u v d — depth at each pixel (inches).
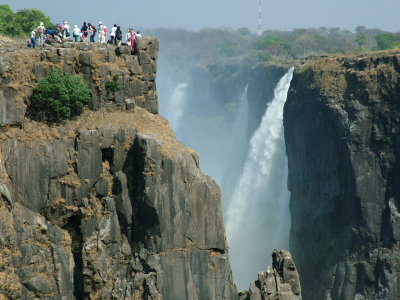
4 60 5137.8
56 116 5221.5
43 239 5017.2
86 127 5196.9
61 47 5477.4
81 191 5103.3
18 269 4896.7
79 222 5108.3
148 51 5497.1
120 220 5088.6
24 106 5137.8
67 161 5113.2
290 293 5216.5
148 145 4990.2
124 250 5068.9
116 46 5526.6
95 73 5339.6
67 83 5206.7
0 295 4788.4
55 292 4990.2
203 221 5078.7
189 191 5049.2
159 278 4992.6
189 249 5064.0
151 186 4975.4
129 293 4992.6
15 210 4958.2
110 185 5132.9
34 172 5059.1
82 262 5027.1
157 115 5482.3
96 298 5017.2
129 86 5423.2
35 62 5275.6
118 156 5132.9
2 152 5017.2
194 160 5255.9
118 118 5265.8
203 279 5078.7
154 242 5009.8
